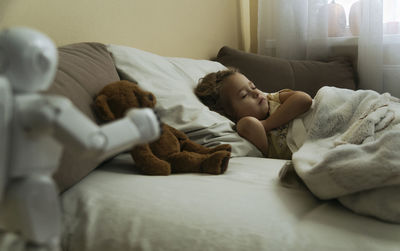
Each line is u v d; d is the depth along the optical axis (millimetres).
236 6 2225
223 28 2115
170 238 629
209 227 624
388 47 1884
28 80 354
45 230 374
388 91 1917
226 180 834
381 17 1817
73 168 743
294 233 588
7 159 344
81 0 1253
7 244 387
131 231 656
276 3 2062
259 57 1880
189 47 1844
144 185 769
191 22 1844
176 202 691
